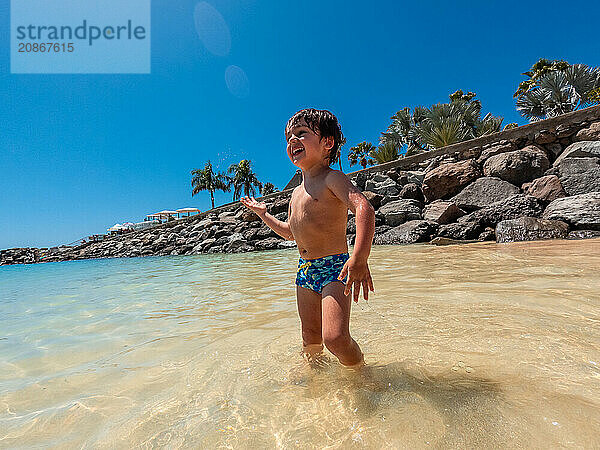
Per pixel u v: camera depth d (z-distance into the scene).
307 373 1.48
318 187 1.82
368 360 1.54
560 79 21.08
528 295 2.45
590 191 8.32
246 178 41.31
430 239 9.40
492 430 0.98
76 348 2.13
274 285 4.01
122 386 1.52
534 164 9.57
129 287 4.81
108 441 1.11
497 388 1.20
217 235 15.64
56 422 1.25
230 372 1.57
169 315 2.83
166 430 1.14
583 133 9.48
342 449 0.97
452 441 0.95
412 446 0.95
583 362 1.35
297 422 1.13
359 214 1.53
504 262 4.19
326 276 1.72
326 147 1.91
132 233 21.83
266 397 1.31
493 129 22.38
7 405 1.41
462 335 1.73
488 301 2.36
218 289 4.00
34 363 1.91
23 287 5.78
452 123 17.67
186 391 1.42
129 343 2.15
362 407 1.17
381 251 7.23
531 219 7.70
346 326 1.50
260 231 14.43
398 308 2.33
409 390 1.24
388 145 18.23
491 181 9.86
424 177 11.77
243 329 2.24
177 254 15.52
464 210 10.05
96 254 19.94
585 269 3.31
